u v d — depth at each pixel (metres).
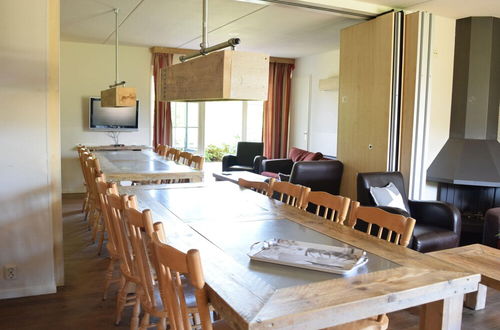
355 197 5.39
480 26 5.20
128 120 7.82
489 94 5.28
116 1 4.79
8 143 3.09
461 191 5.34
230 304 1.45
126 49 7.77
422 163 4.86
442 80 5.31
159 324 2.11
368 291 1.57
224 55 2.38
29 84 3.10
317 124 8.23
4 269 3.17
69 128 7.54
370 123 5.12
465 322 3.08
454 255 3.11
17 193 3.14
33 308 3.06
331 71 7.86
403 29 4.80
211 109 10.33
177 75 3.12
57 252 3.42
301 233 2.33
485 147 5.19
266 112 8.95
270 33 6.38
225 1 4.69
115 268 3.87
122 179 4.30
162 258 1.60
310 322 1.41
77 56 7.47
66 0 4.77
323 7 4.60
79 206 6.46
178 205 2.99
